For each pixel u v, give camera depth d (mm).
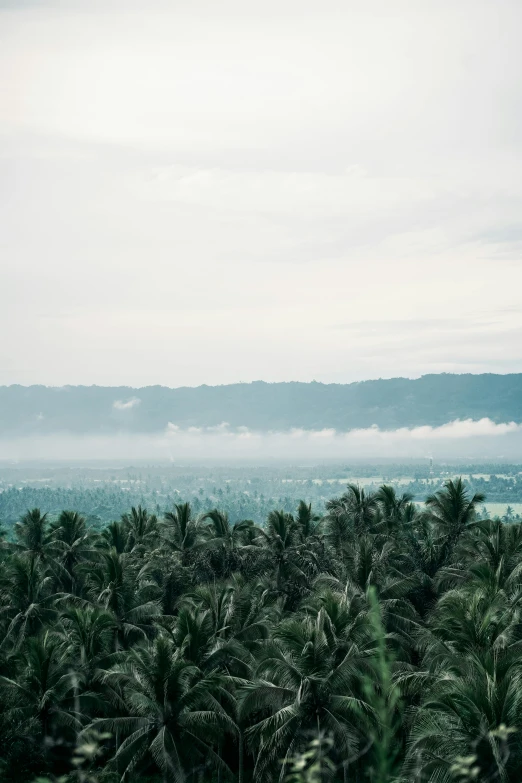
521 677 31141
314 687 37719
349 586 56625
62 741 44750
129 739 37969
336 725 36750
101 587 61750
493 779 28750
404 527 76500
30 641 46281
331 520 81375
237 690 41406
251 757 49312
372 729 37219
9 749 42594
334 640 40125
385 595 57344
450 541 73125
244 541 82625
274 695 39250
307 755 21344
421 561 70312
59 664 46031
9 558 74312
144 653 40594
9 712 43000
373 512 82750
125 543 84375
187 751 38438
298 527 78688
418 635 51344
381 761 35562
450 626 40750
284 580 71688
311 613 50781
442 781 29156
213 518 81375
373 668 39062
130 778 39062
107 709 46719
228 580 65938
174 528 77750
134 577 63969
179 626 44688
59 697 44906
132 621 57438
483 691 30469
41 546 78625
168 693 38406
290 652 40875
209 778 47406
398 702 38438
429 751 30578
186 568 72125
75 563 77875
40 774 43438
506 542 63250
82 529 84125
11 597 64812
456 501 74375
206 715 38656
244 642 48500
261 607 56125
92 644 48656
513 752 29062
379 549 70750
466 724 29734
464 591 48688
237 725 42188
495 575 52625
